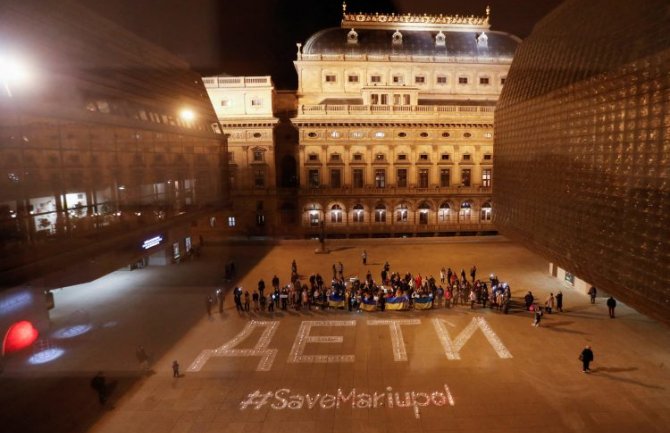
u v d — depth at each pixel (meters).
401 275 42.62
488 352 26.56
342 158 62.72
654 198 18.84
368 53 64.00
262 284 34.41
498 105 41.12
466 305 34.28
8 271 21.52
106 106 31.09
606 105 22.59
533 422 20.00
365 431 19.67
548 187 29.61
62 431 19.53
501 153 39.94
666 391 22.14
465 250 53.00
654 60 18.94
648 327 29.70
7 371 24.28
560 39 30.42
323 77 64.44
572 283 38.19
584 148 24.77
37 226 23.53
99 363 25.47
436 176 63.47
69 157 26.02
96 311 33.47
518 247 54.28
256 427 20.03
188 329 30.23
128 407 21.34
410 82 64.81
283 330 30.12
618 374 23.78
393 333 29.45
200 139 46.09
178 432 19.67
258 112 62.22
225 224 65.06
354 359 26.03
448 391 22.58
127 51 37.47
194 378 24.00
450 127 62.41
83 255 26.86
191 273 43.78
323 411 21.14
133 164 33.09
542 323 30.62
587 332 29.06
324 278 42.06
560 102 27.77
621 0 23.83
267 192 63.97
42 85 25.02
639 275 19.94
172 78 44.69
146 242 36.91
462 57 64.56
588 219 24.38
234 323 31.31
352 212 63.75
